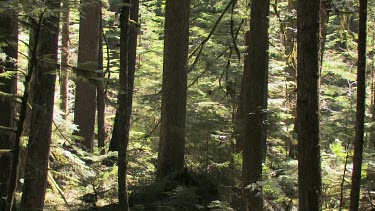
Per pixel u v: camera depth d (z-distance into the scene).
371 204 7.90
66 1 5.08
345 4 8.64
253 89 8.48
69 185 11.45
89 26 14.69
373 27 11.84
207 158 12.52
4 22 6.20
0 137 6.70
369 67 15.29
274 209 8.40
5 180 6.57
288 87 14.96
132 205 9.36
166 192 9.70
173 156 11.38
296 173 7.77
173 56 11.52
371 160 7.57
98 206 9.73
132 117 17.08
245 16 10.23
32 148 7.54
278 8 13.22
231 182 11.36
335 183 8.26
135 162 12.67
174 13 11.52
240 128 12.16
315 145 5.30
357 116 6.77
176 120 11.48
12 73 5.90
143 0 24.94
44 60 4.81
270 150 12.66
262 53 8.48
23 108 4.52
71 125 10.49
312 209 5.29
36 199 7.62
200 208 9.27
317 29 5.23
